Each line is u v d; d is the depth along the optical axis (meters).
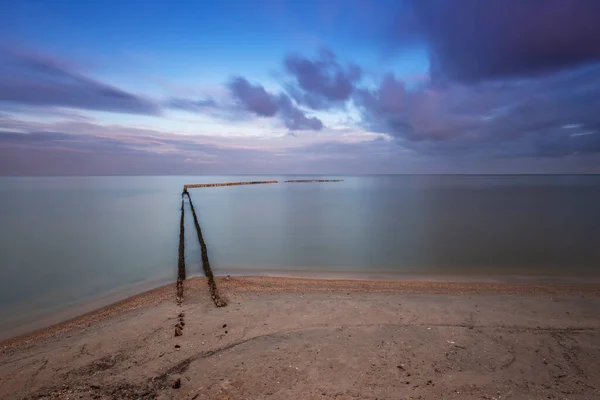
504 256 16.69
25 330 8.66
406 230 24.36
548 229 23.95
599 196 52.53
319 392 5.37
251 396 5.30
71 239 21.55
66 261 16.11
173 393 5.43
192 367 6.14
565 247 18.50
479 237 21.45
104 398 5.36
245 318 8.34
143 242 20.61
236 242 20.67
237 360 6.32
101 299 10.96
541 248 18.31
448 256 16.77
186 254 17.47
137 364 6.33
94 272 14.24
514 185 98.62
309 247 19.16
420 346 6.78
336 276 13.34
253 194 65.69
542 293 10.62
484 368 6.02
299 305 9.24
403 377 5.75
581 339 7.07
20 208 39.31
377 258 16.52
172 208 40.00
